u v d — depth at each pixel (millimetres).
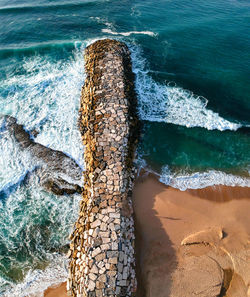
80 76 19047
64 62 20641
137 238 10250
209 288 8883
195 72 19672
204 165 13461
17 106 16719
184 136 14883
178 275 9195
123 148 12461
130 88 16453
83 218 10555
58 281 9680
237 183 12602
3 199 12320
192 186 12375
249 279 9094
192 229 10602
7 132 15086
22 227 11344
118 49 19328
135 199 11539
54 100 17141
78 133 14953
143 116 15820
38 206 12016
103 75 16500
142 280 9109
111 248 9070
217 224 10812
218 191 12188
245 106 16859
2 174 13125
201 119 15852
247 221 10977
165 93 17578
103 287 8234
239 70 19891
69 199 12219
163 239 10234
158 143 14414
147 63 20391
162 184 12367
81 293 8398
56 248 10680
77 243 9984
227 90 18078
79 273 8977
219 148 14336
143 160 13453
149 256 9719
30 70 19891
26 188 12680
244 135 15039
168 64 20453
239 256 9742
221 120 15812
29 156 13828
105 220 9828
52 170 13203
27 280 9750
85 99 16062
